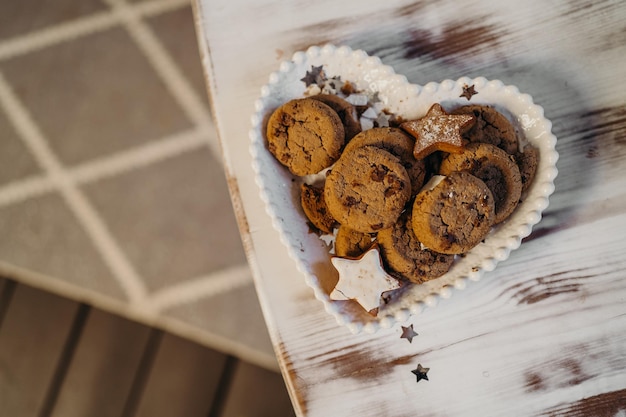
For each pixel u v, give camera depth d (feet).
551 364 2.47
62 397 3.57
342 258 2.39
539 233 2.49
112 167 3.78
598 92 2.50
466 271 2.40
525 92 2.52
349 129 2.47
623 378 2.45
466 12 2.55
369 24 2.57
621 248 2.47
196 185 3.73
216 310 3.59
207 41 2.60
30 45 3.93
